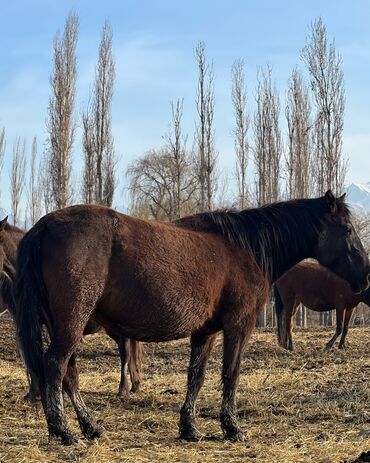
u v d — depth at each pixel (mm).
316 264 16312
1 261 9133
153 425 7738
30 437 6887
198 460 6008
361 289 7875
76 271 6145
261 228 7414
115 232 6363
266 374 11477
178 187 35031
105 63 32406
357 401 8805
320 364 13055
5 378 11219
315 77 31359
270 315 29578
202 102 31781
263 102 34281
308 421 7941
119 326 6574
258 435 7203
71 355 6441
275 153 34125
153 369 12797
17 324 6266
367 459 5852
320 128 31453
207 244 6941
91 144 32625
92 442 6539
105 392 9992
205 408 8664
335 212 7746
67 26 30438
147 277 6383
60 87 30188
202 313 6820
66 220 6320
